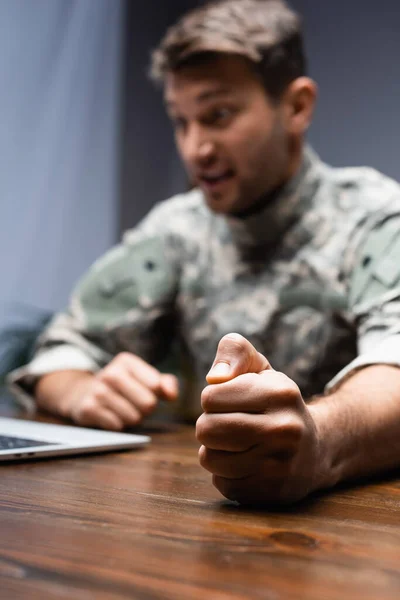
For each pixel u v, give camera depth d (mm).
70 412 1095
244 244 1275
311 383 1237
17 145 2471
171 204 1484
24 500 531
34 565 371
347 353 1223
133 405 1008
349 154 2373
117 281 1407
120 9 2707
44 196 2541
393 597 348
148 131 2793
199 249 1362
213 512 515
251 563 391
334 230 1216
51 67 2561
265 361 575
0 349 1951
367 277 1077
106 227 2684
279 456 521
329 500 569
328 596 345
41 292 2545
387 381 722
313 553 416
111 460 740
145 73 2781
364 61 2350
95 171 2654
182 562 388
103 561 383
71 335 1368
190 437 958
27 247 2498
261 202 1228
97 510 507
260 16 1187
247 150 1165
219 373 535
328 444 588
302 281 1225
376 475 682
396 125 2275
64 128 2590
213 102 1148
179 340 1444
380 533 469
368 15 2348
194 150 1175
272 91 1177
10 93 2451
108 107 2678
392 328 935
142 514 500
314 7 2461
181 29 1154
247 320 1263
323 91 2434
